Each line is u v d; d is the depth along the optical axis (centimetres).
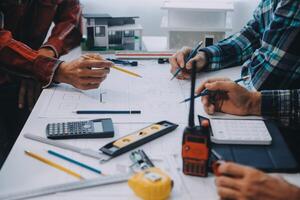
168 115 98
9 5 140
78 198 66
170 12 155
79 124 90
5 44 120
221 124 88
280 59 103
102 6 198
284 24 101
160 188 64
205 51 131
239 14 189
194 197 67
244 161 75
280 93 98
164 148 82
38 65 118
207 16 156
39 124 93
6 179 72
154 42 168
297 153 101
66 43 147
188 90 115
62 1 152
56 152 81
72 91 114
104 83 120
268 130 87
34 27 150
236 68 136
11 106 151
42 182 71
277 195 62
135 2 197
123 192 68
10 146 151
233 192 63
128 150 81
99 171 74
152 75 128
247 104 98
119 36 153
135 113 99
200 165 71
